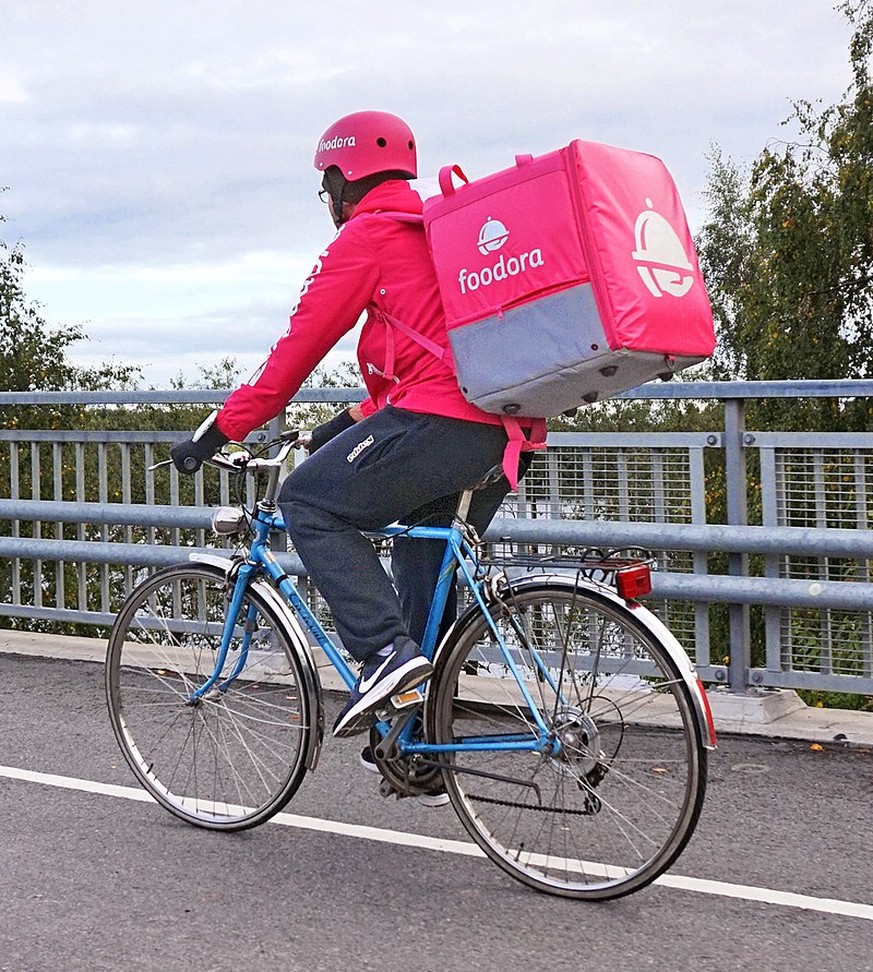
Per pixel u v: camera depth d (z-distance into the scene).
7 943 3.28
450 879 3.71
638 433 5.73
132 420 8.27
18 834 4.11
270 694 4.05
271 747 4.04
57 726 5.50
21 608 7.65
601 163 3.22
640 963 3.14
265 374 3.66
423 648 3.77
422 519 3.76
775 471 5.45
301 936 3.32
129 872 3.78
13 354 29.72
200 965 3.15
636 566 3.48
